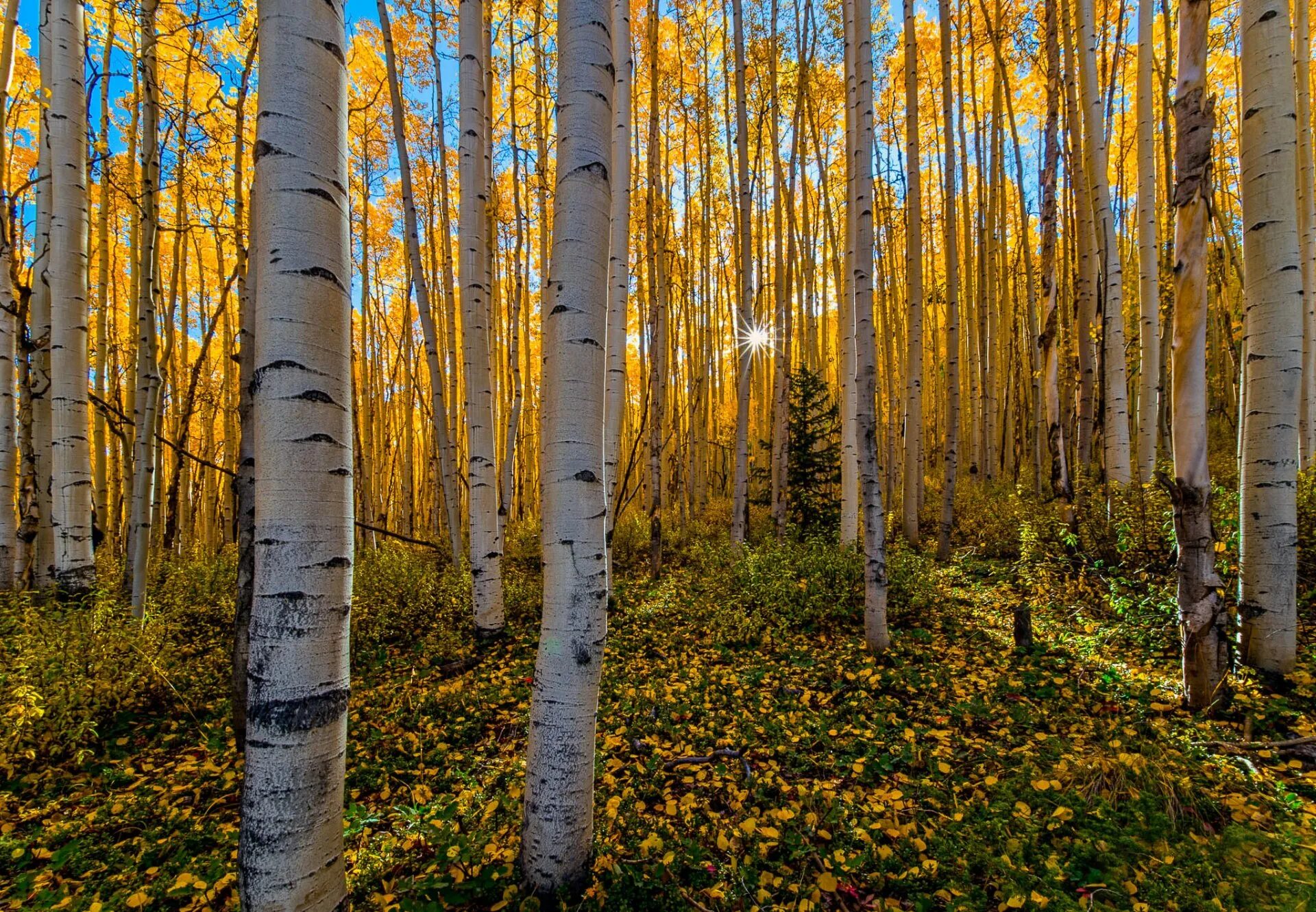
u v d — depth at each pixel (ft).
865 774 9.82
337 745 5.16
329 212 5.05
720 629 18.79
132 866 8.30
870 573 15.84
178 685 14.35
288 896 4.84
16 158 24.98
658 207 32.01
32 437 18.19
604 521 7.06
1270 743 9.23
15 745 11.08
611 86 6.89
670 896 7.23
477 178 18.13
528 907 6.74
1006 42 36.35
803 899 7.11
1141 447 21.11
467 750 11.62
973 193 50.11
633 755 11.05
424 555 29.55
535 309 47.47
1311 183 22.41
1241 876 6.35
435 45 26.86
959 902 6.73
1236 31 30.27
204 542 38.78
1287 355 11.11
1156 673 12.78
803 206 40.40
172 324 23.75
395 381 47.98
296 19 4.93
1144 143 20.68
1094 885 6.78
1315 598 14.16
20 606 14.46
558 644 6.88
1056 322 23.49
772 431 35.88
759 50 34.45
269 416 4.82
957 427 27.30
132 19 17.38
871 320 15.17
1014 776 9.11
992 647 15.87
